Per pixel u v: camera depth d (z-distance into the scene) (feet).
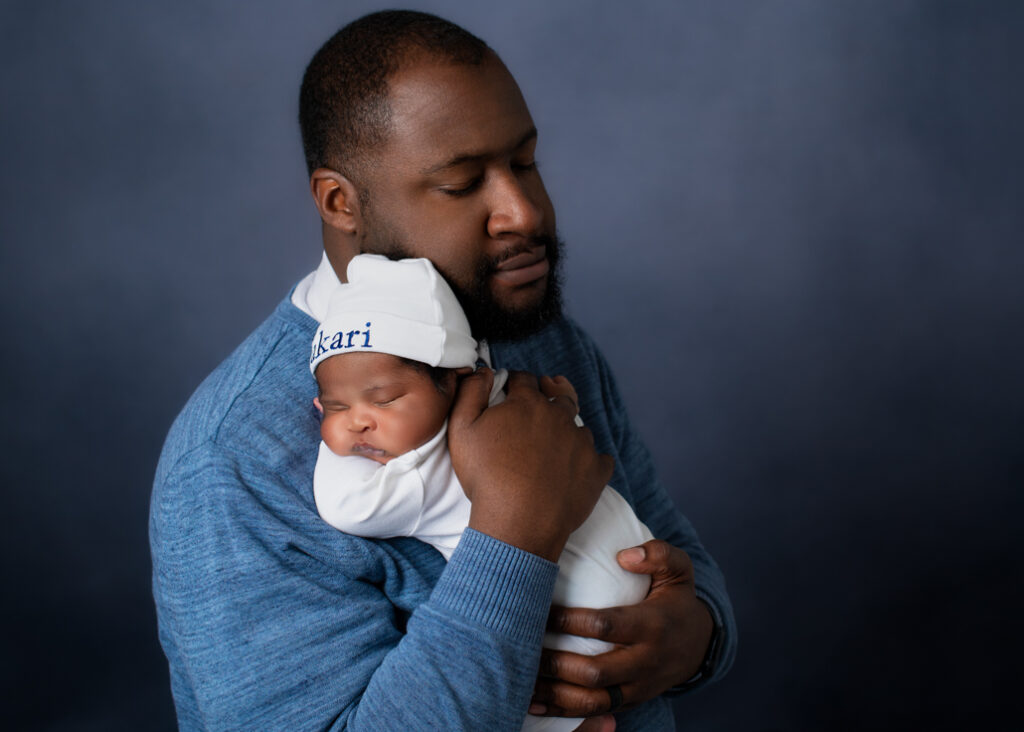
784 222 13.61
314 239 12.60
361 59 4.26
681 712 12.10
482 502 3.94
